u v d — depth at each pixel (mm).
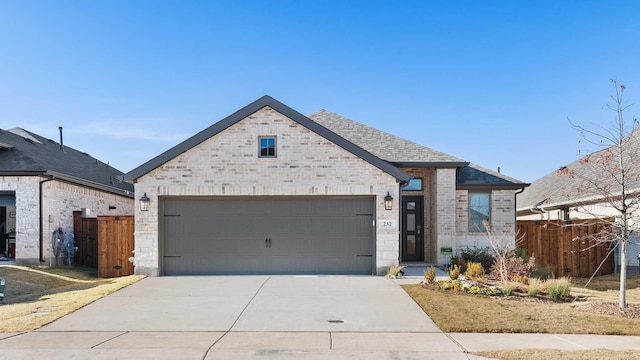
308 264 14664
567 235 15734
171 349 7336
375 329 8578
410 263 17062
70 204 18797
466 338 8008
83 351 7246
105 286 12805
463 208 17172
